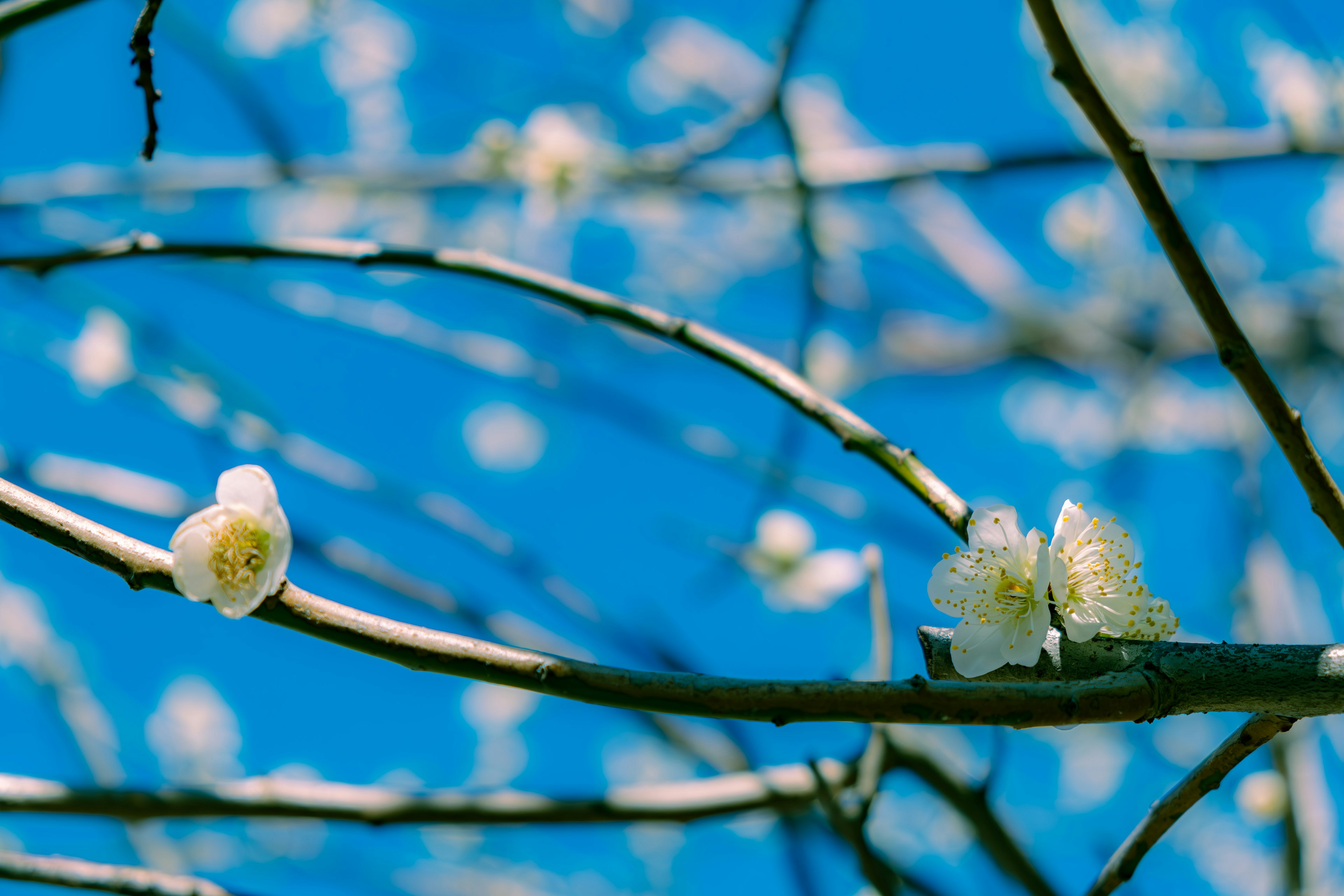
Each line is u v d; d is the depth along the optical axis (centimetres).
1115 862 83
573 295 89
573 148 171
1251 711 79
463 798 94
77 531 79
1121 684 79
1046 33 80
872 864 90
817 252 109
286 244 91
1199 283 80
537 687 78
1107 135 80
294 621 78
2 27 87
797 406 85
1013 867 95
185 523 79
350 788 93
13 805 90
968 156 143
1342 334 186
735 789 97
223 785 92
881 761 92
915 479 83
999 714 78
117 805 90
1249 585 123
